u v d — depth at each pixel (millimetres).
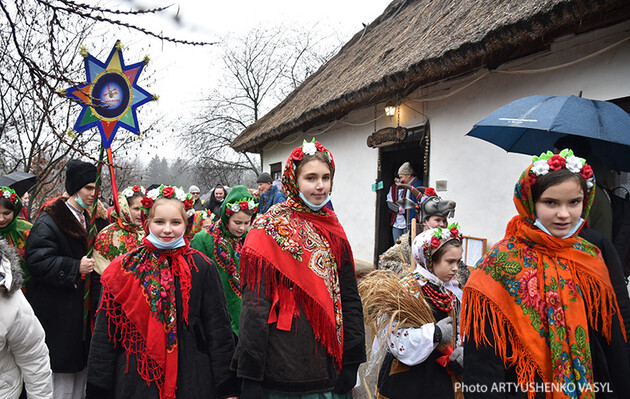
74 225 2975
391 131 6695
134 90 2945
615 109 2783
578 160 1613
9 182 3770
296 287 1839
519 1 4281
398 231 6590
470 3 5855
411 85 5957
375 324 2379
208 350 2037
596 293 1586
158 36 1813
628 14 3512
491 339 1616
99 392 1900
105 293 1957
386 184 7445
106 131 2967
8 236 3129
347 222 8273
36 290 2828
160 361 1902
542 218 1614
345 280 2014
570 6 3367
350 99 6625
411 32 7340
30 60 1721
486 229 5008
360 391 3332
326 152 1957
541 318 1567
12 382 1867
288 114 10453
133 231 3109
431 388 2156
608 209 2494
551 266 1598
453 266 2314
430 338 2098
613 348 1562
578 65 4000
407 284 2361
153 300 1938
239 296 3049
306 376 1786
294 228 1885
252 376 1727
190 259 2090
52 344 2770
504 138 3719
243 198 3031
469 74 5289
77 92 1971
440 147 5805
